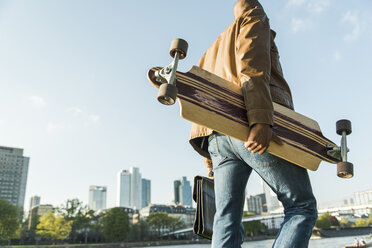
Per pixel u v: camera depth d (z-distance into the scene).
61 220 75.88
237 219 1.35
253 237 101.06
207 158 1.74
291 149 1.31
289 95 1.58
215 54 1.71
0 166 173.38
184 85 1.24
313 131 1.47
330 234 97.50
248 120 1.25
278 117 1.38
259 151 1.21
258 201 190.88
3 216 68.31
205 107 1.24
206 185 1.64
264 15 1.49
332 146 1.45
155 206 138.25
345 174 1.35
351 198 140.88
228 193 1.37
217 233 1.36
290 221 1.24
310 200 1.25
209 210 1.58
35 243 86.06
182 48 1.22
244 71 1.31
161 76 1.23
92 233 90.31
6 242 82.44
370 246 43.09
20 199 177.88
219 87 1.33
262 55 1.33
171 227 104.50
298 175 1.28
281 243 1.20
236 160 1.38
